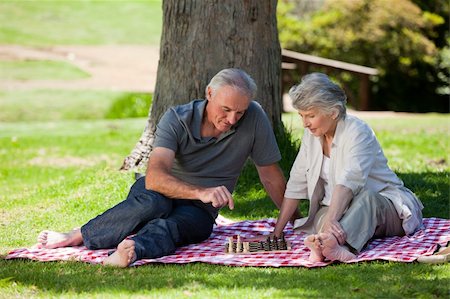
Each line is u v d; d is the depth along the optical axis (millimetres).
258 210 11570
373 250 8633
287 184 9383
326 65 31531
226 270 8086
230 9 12961
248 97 8781
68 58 38938
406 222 9078
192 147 9297
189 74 13070
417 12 36875
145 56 40375
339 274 7781
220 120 8930
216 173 9445
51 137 23172
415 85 38125
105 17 51312
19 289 7504
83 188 13195
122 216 8922
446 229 9578
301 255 8648
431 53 37094
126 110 28875
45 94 30016
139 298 7090
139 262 8391
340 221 8500
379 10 36406
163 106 13320
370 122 25984
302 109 8742
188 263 8391
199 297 7078
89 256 8734
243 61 13039
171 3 13117
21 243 10102
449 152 18891
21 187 15883
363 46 36594
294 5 39531
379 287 7309
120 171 13703
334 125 8922
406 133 22703
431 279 7562
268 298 7031
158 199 8898
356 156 8781
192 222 9141
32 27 47062
